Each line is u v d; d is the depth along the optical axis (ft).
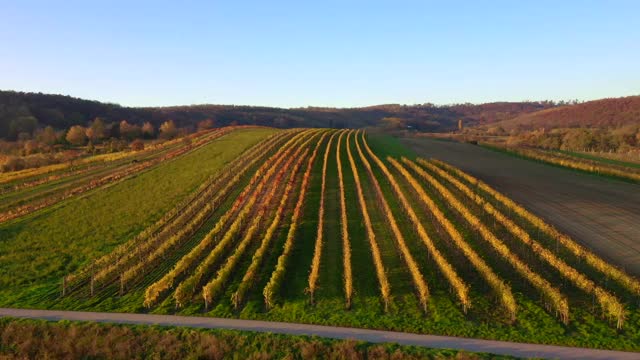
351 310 103.50
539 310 99.86
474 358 81.00
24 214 193.88
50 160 336.90
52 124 571.28
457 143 408.67
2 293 120.37
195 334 93.86
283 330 95.20
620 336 88.33
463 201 188.85
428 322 96.89
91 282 121.90
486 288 111.75
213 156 314.76
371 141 412.36
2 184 258.16
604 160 298.35
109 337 94.43
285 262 130.31
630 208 174.70
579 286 107.04
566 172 255.70
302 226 164.14
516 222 160.76
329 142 389.60
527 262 126.31
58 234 168.14
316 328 96.02
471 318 97.96
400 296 109.60
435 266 126.00
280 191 216.33
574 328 92.07
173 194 220.43
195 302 110.52
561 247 135.54
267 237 145.89
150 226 175.01
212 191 221.46
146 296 108.58
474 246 139.23
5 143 432.66
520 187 216.95
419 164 280.92
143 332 95.55
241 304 108.37
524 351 84.23
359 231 157.28
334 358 85.20
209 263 130.21
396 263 129.08
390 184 224.74
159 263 137.59
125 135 493.36
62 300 114.52
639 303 101.45
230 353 88.89
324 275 122.62
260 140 382.22
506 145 390.83
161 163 297.53
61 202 211.82
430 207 173.99
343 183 230.07
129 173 271.08
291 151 326.03
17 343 95.61
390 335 92.17
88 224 179.11
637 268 119.34
